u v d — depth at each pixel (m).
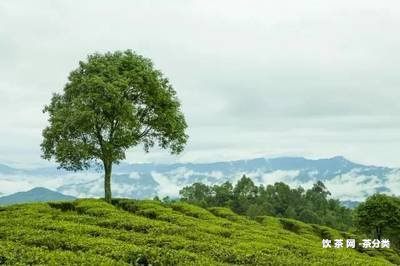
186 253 29.25
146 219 49.25
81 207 58.97
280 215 170.62
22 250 25.28
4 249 25.11
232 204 170.75
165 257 27.38
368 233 97.44
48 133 67.12
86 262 23.23
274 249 39.06
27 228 37.09
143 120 70.31
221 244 39.22
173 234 41.72
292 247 43.31
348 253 47.22
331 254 41.47
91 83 63.28
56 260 23.53
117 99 63.50
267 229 62.03
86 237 33.03
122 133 65.69
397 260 71.06
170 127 70.12
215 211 73.81
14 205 58.56
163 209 62.31
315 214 161.50
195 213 64.50
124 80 65.12
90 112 62.00
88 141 68.06
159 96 68.94
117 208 61.50
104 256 25.58
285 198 186.25
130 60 69.62
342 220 177.25
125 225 44.34
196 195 176.25
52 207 60.38
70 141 66.19
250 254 34.06
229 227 54.41
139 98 69.38
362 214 95.25
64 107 67.44
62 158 66.62
